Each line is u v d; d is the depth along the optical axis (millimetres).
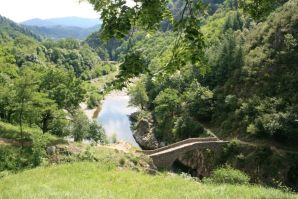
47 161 32250
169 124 80875
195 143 56000
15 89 35906
